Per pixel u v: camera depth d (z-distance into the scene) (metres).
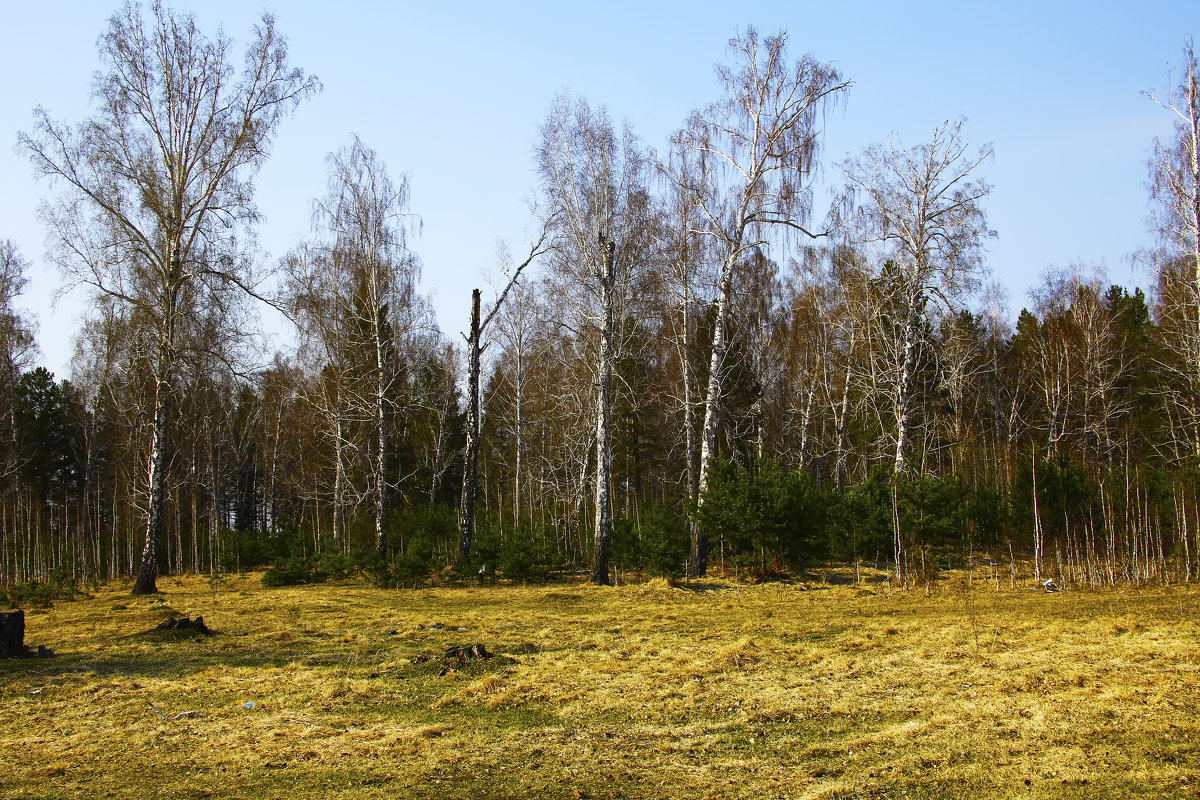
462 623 14.64
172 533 39.62
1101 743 6.14
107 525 46.16
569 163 21.72
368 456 31.19
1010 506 21.23
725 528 19.89
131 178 21.17
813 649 10.83
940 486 18.06
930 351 31.06
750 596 17.56
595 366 28.34
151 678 10.19
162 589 23.77
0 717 8.51
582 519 31.16
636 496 36.91
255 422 42.59
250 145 21.92
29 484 43.69
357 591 21.08
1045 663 8.88
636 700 8.64
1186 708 6.78
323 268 29.00
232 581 25.69
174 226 21.77
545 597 18.50
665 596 17.72
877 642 10.98
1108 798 5.12
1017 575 18.67
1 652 11.62
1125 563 16.56
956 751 6.30
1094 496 19.02
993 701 7.61
